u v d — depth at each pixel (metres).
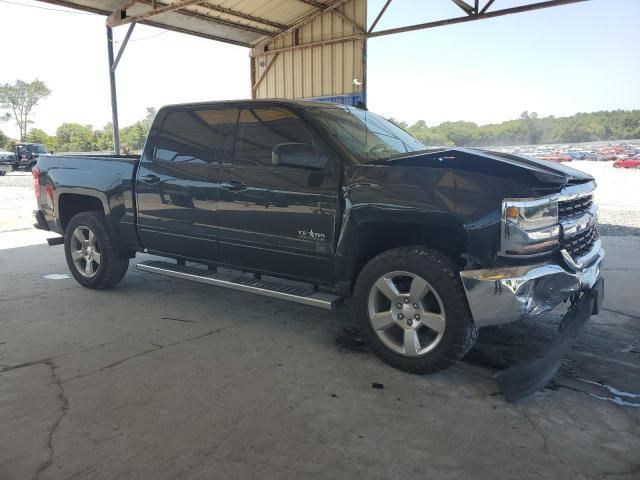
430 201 3.24
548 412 2.98
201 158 4.43
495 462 2.48
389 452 2.56
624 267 6.47
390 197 3.37
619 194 15.34
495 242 3.07
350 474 2.38
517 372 3.12
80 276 5.52
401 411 2.97
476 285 3.08
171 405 3.01
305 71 14.91
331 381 3.35
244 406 3.01
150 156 4.79
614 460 2.50
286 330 4.32
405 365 3.45
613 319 4.60
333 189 3.66
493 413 2.96
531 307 3.09
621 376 3.47
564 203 3.30
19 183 22.14
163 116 4.75
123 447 2.57
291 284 4.23
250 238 4.14
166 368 3.53
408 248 3.41
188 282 5.88
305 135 3.89
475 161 3.36
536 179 3.08
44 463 2.43
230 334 4.21
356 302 3.65
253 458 2.49
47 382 3.30
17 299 5.14
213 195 4.30
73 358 3.69
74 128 78.75
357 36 13.52
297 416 2.90
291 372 3.49
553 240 3.15
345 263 3.68
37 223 6.01
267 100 4.16
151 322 4.49
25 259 7.08
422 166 3.41
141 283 5.82
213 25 14.17
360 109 4.79
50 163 5.64
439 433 2.74
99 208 5.60
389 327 3.56
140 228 4.91
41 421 2.81
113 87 13.57
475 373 3.50
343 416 2.91
